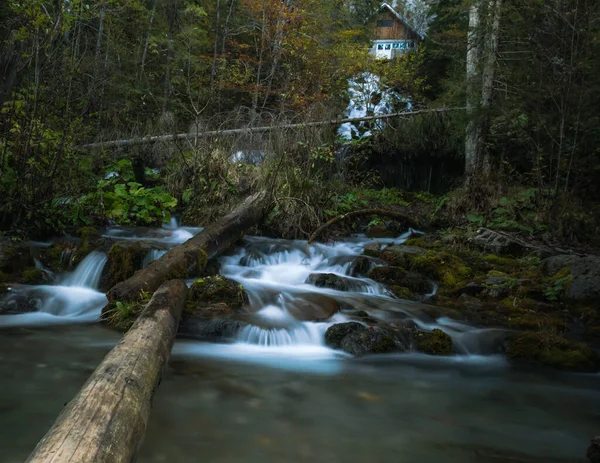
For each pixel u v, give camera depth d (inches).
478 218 378.9
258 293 244.7
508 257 333.4
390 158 574.9
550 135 366.0
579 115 347.9
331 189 430.0
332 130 515.5
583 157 391.9
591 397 165.3
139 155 459.2
